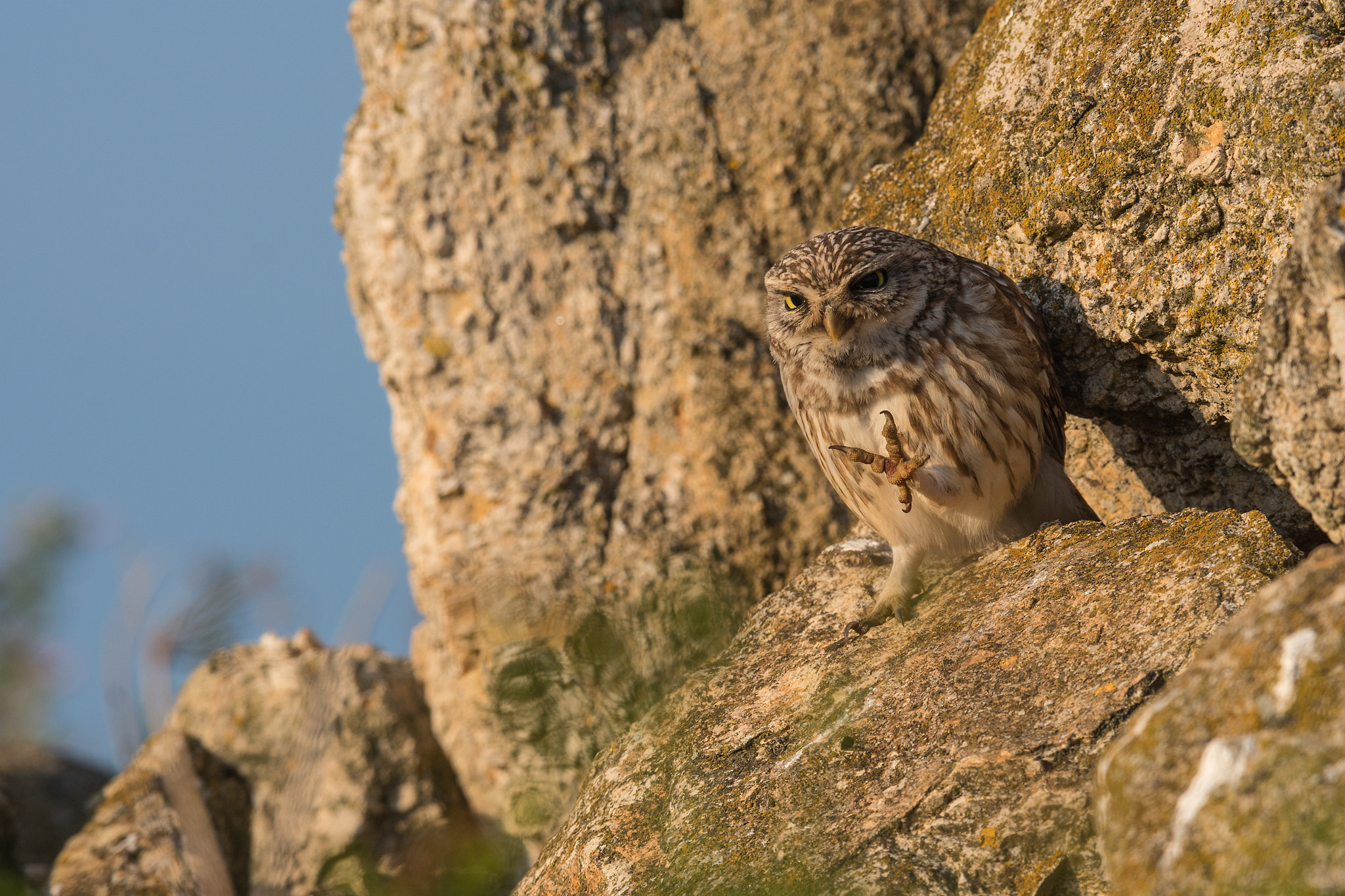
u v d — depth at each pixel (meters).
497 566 11.48
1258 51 7.14
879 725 6.64
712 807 6.72
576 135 11.63
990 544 8.52
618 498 11.55
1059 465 8.61
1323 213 5.08
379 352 12.35
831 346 8.28
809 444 8.91
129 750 7.49
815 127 11.54
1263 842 4.04
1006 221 8.62
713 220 11.59
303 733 11.94
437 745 12.16
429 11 11.60
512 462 11.61
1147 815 4.41
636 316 11.67
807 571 8.78
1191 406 8.20
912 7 11.59
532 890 7.11
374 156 11.91
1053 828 5.65
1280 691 4.37
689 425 11.59
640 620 10.20
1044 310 8.57
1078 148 8.11
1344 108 6.55
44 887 11.52
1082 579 6.96
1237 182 7.28
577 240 11.68
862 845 5.93
